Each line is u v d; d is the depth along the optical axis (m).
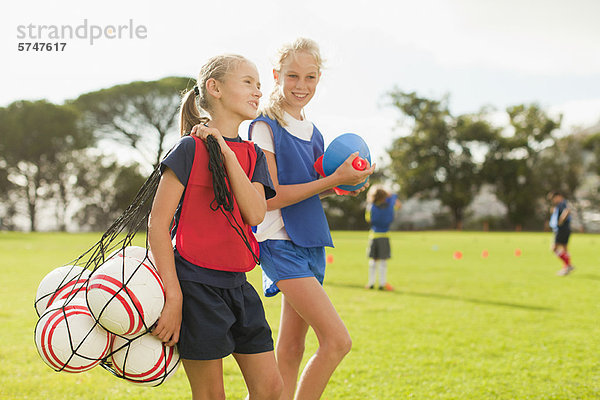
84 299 1.89
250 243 2.26
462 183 54.56
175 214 2.13
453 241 27.53
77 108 49.09
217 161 2.01
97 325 1.84
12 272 10.09
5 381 3.63
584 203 53.09
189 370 2.06
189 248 2.02
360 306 6.91
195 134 2.08
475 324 5.78
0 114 46.84
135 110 49.28
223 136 2.21
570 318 6.16
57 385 3.60
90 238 24.78
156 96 49.38
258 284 8.89
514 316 6.26
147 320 1.81
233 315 2.06
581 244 24.45
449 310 6.65
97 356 1.84
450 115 55.81
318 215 2.80
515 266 12.98
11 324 5.46
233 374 3.95
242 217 2.17
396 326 5.64
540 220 54.03
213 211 2.07
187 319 1.97
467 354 4.50
